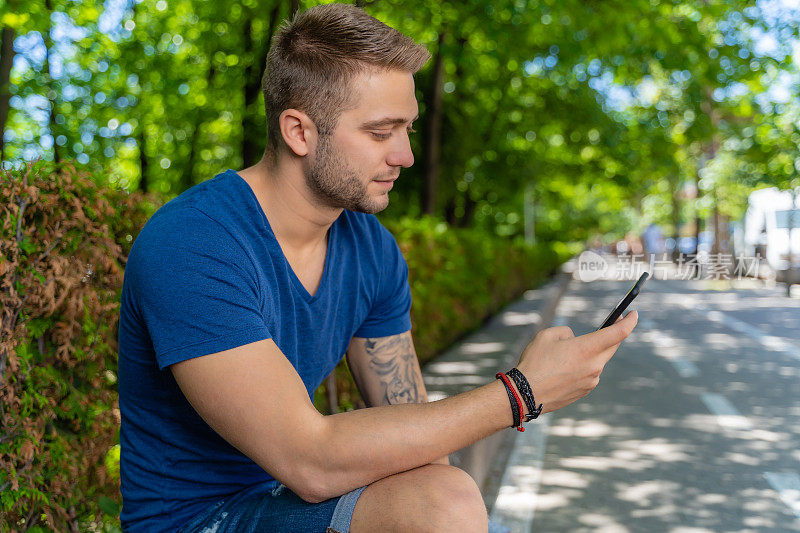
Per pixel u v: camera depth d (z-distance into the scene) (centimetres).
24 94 1132
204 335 127
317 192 145
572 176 2139
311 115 139
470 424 128
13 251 196
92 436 225
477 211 2350
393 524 124
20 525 203
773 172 1897
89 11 962
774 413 553
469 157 1700
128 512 148
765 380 686
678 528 331
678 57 959
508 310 1030
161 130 1388
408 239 634
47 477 210
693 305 1541
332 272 159
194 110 1339
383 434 125
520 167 1964
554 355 131
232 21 1179
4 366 196
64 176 211
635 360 810
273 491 147
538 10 933
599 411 563
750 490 381
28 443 199
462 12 958
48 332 215
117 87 1247
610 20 933
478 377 485
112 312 229
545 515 347
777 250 1811
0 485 194
